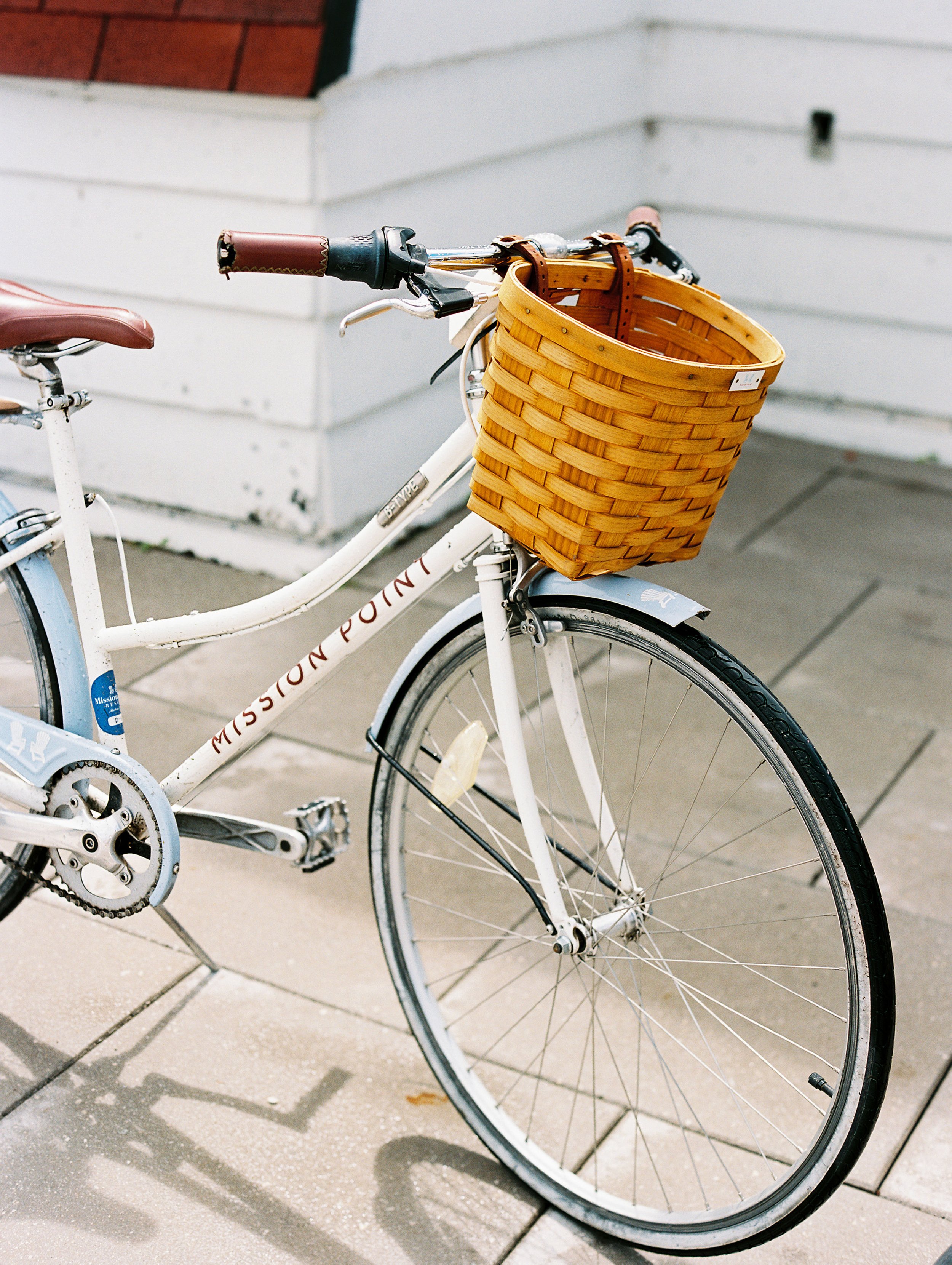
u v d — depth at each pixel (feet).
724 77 15.67
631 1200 6.56
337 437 12.25
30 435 13.64
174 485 13.00
